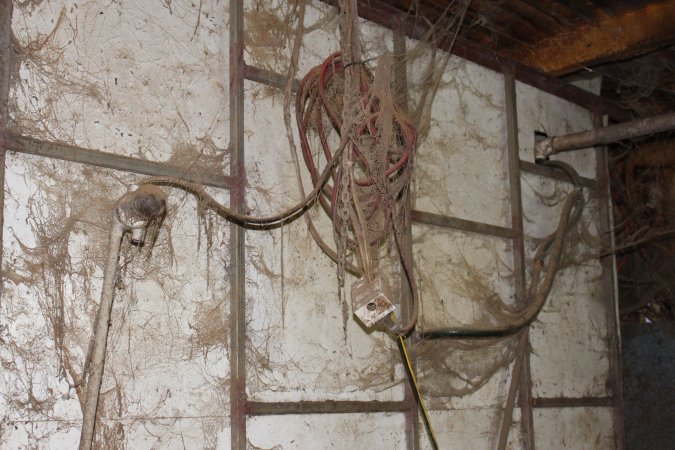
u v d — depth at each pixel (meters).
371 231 2.91
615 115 4.78
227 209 2.71
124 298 2.50
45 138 2.40
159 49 2.72
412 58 3.54
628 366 4.57
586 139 4.09
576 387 4.14
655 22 3.92
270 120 2.99
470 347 3.58
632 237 5.11
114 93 2.58
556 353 4.06
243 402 2.70
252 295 2.82
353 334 3.11
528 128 4.14
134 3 2.68
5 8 2.36
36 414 2.27
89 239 2.46
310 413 2.92
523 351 3.80
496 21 4.03
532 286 3.95
